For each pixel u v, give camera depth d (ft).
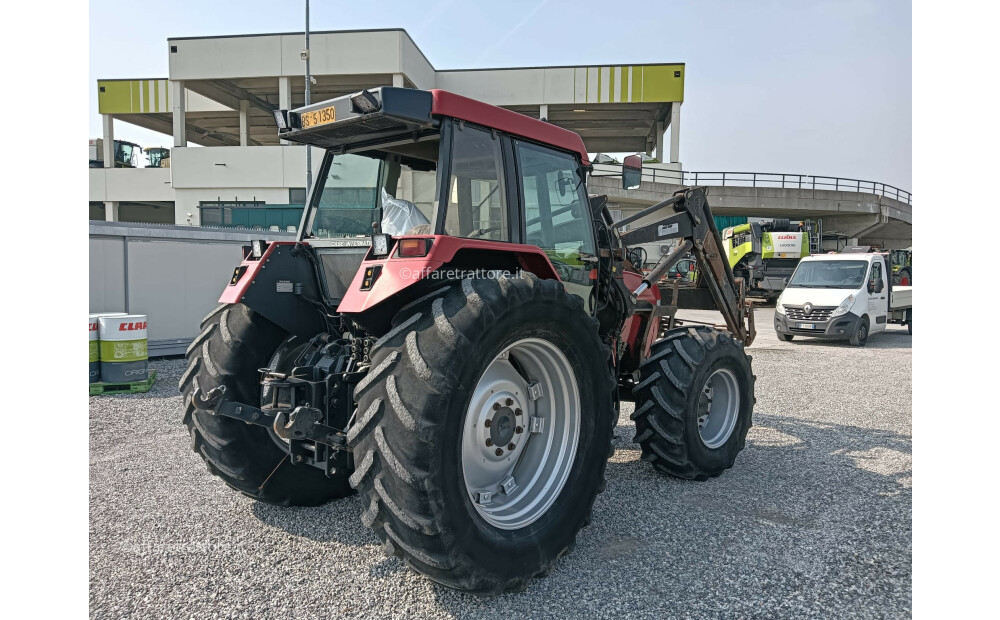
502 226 10.43
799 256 74.90
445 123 9.52
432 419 7.98
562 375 10.29
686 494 13.25
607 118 105.50
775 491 13.46
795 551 10.50
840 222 112.16
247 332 11.37
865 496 13.12
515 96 92.53
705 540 10.93
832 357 35.45
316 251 11.85
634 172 14.62
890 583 9.41
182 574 9.61
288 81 78.18
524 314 9.08
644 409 13.78
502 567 8.71
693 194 16.53
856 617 8.52
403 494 7.91
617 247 14.38
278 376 10.39
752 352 37.76
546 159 11.76
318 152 77.46
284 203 77.87
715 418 15.15
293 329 11.58
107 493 13.00
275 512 12.06
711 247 17.28
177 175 77.97
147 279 29.91
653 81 91.40
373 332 9.55
